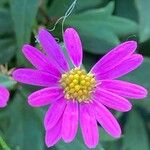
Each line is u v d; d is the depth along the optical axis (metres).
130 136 0.21
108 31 0.19
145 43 0.21
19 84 0.19
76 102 0.15
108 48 0.19
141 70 0.20
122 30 0.19
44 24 0.20
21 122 0.19
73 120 0.14
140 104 0.21
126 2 0.21
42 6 0.20
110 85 0.15
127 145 0.21
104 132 0.18
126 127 0.22
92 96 0.15
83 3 0.20
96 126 0.14
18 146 0.18
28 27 0.18
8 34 0.20
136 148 0.21
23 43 0.19
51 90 0.14
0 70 0.18
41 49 0.16
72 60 0.15
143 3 0.19
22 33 0.18
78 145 0.17
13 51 0.20
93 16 0.19
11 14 0.19
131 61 0.15
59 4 0.20
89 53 0.20
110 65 0.15
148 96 0.20
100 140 0.18
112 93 0.15
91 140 0.14
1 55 0.20
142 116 0.23
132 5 0.21
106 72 0.15
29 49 0.14
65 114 0.14
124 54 0.15
